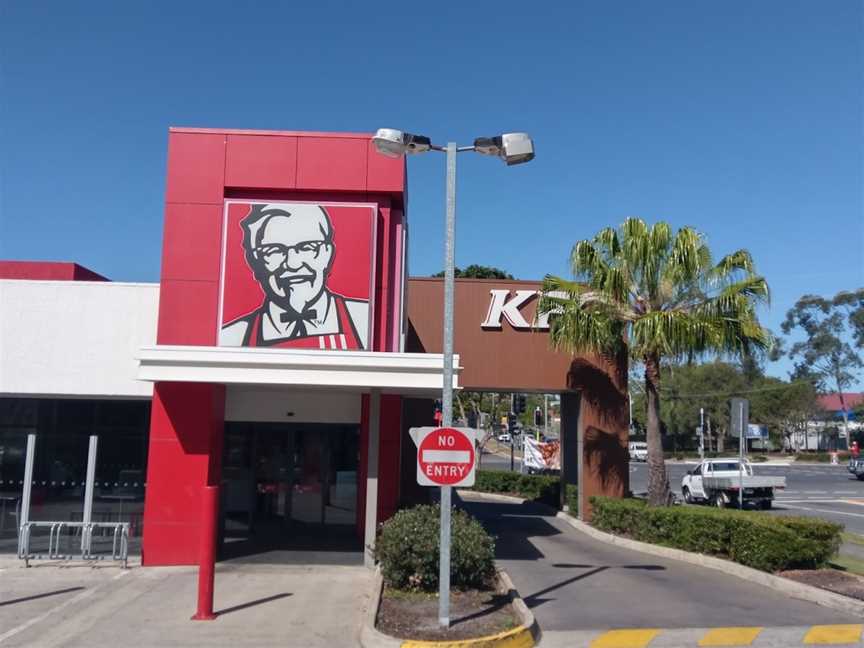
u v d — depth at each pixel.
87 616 9.62
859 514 25.36
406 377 12.51
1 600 10.52
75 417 14.23
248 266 13.91
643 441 84.50
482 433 9.02
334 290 13.96
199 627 9.10
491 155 9.52
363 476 15.41
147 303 14.23
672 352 16.31
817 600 10.67
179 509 13.22
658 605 10.53
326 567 13.02
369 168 14.25
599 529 18.47
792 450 78.81
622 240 17.44
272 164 14.17
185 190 14.05
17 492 14.06
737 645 8.62
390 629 8.65
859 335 68.62
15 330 14.02
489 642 8.18
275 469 16.17
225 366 12.34
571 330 17.17
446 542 8.83
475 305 20.70
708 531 14.07
